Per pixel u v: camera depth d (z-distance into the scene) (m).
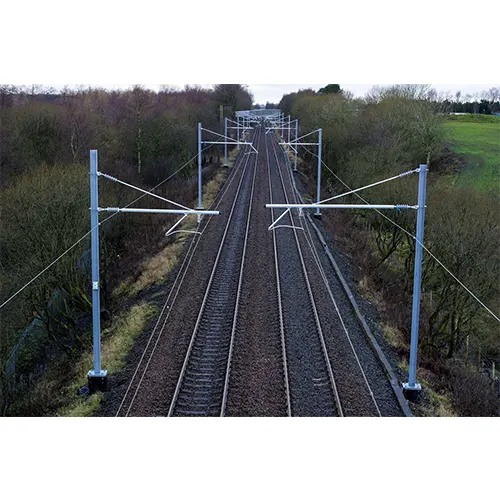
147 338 19.53
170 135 50.06
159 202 40.25
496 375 21.45
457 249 20.73
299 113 79.50
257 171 55.78
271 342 18.78
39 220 21.12
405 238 30.36
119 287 27.19
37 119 37.00
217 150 66.25
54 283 22.42
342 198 41.62
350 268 27.72
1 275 21.00
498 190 35.69
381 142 38.19
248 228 33.91
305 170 60.03
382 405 15.57
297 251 28.91
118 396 16.11
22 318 22.42
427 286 25.94
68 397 17.02
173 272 26.12
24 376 20.59
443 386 17.66
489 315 21.64
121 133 47.34
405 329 21.41
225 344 18.69
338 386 16.12
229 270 26.30
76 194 22.69
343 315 21.11
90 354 19.89
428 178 33.41
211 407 15.26
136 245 32.84
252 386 16.12
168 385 16.22
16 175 28.86
